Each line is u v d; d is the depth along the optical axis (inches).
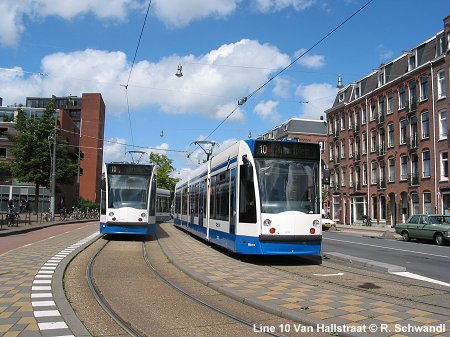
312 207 520.1
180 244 759.1
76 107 4456.2
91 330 254.2
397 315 273.3
